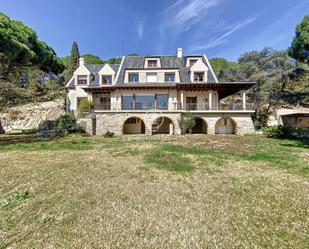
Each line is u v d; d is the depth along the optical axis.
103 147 12.91
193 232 3.39
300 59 14.11
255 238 3.21
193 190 5.40
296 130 17.83
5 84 33.34
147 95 24.19
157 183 5.96
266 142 14.87
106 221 3.76
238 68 47.78
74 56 50.53
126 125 25.27
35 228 3.50
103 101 26.31
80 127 21.36
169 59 28.39
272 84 36.47
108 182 6.04
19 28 18.12
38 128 29.62
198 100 24.28
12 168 7.68
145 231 3.42
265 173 7.00
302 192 5.20
